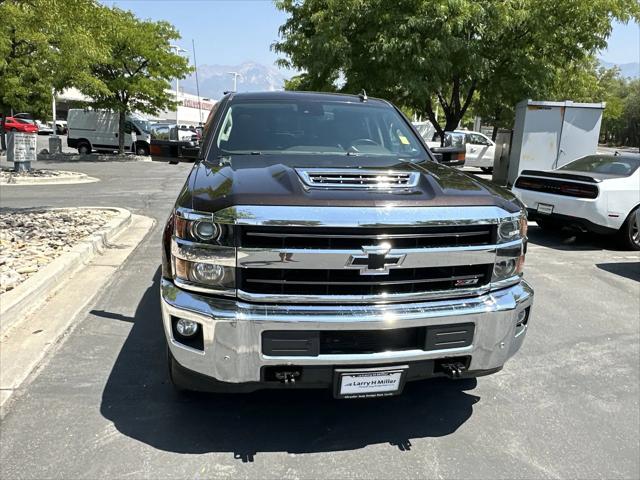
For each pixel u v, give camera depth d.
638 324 5.02
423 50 12.77
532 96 14.27
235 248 2.59
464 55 13.30
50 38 14.10
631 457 2.95
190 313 2.65
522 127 14.07
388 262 2.63
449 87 17.06
